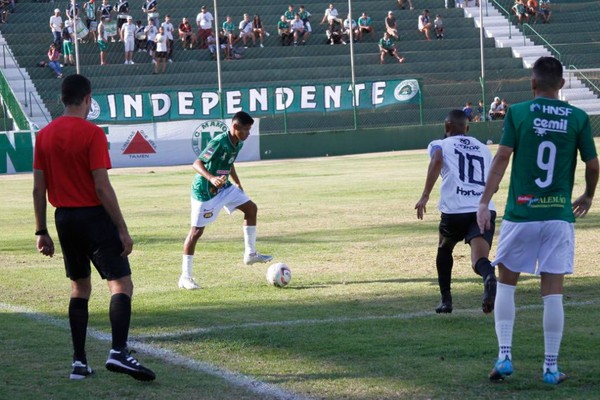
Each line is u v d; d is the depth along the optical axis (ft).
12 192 92.58
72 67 153.38
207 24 162.71
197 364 24.81
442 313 30.89
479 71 164.76
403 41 170.19
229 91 145.28
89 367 24.17
